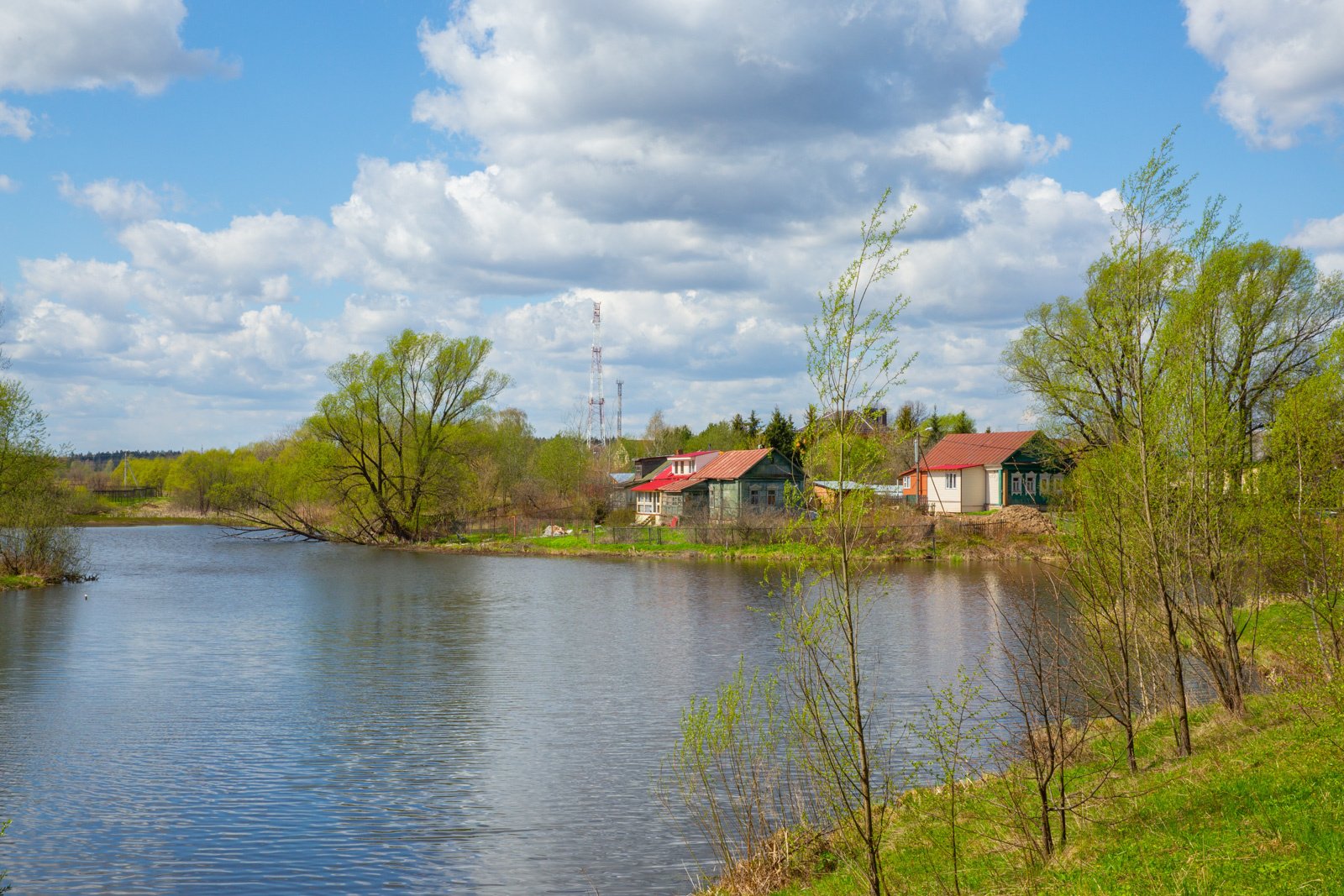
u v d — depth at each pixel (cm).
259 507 9169
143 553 7294
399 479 8088
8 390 4978
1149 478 1368
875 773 1606
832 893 1060
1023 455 6781
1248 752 1196
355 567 6166
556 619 3828
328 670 2786
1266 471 1708
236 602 4356
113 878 1330
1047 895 876
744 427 11869
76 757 1894
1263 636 2103
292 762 1853
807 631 989
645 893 1259
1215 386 1474
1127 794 1126
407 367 7994
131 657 2997
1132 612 1366
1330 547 1564
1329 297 3878
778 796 1473
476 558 6856
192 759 1878
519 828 1500
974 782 1407
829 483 942
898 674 2497
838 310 905
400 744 1980
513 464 10531
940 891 976
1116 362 1357
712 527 6675
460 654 3042
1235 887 771
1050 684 1326
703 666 2825
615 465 13288
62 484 5478
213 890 1294
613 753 1900
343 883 1312
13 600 4422
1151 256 1311
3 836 1480
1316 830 855
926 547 5584
